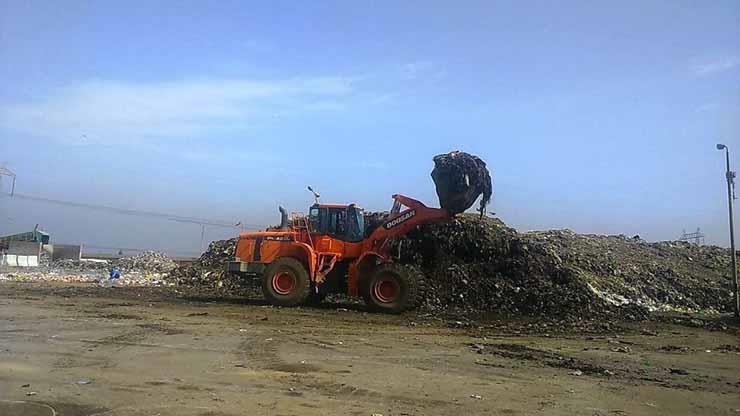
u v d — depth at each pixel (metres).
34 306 17.94
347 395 8.05
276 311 18.17
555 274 20.16
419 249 21.19
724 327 17.47
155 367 9.56
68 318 15.24
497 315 18.67
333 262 19.67
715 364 11.39
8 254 48.12
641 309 19.33
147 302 20.11
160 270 40.97
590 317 18.33
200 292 24.89
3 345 11.21
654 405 8.03
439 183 18.92
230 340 12.38
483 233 21.23
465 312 18.92
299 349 11.55
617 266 24.09
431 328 15.60
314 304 20.28
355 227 19.84
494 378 9.45
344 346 12.11
